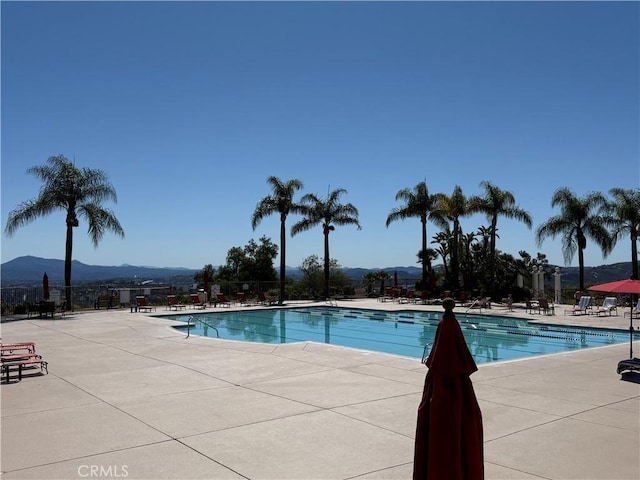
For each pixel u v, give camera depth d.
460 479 3.48
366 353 11.86
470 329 20.08
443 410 3.57
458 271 34.09
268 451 5.51
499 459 5.27
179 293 29.45
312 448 5.60
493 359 13.81
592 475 4.87
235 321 23.39
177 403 7.48
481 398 7.79
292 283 36.94
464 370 3.65
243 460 5.25
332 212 33.56
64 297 24.64
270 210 31.34
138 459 5.28
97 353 12.04
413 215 35.12
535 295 29.91
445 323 3.74
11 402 7.55
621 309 25.91
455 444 3.52
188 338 14.69
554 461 5.21
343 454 5.42
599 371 9.93
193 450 5.54
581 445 5.69
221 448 5.60
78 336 15.19
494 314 23.19
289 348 12.64
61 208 24.78
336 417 6.75
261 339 18.14
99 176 25.39
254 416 6.80
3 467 5.06
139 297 24.70
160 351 12.30
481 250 35.69
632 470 4.99
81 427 6.34
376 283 40.88
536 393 8.11
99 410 7.11
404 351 15.47
